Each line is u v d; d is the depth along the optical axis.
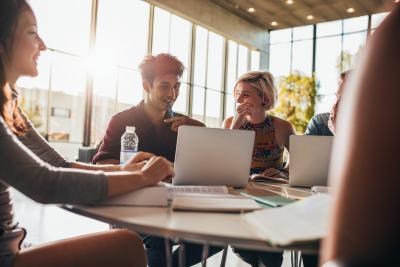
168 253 1.41
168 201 1.00
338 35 10.27
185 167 1.35
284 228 0.66
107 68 7.42
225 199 0.99
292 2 9.18
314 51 10.70
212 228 0.72
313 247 0.60
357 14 9.66
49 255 0.95
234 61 10.70
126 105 7.74
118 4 7.46
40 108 12.44
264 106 2.24
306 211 0.76
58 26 6.89
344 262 0.35
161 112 1.96
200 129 1.35
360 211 0.34
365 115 0.34
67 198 0.84
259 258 1.99
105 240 1.06
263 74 2.23
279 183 1.71
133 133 1.87
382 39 0.35
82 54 7.06
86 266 1.00
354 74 0.38
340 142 0.38
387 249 0.33
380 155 0.33
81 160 4.79
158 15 8.26
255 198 1.09
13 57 0.94
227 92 10.40
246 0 9.19
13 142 0.81
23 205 4.10
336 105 1.91
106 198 0.90
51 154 1.35
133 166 1.18
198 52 9.43
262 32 11.24
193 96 9.38
